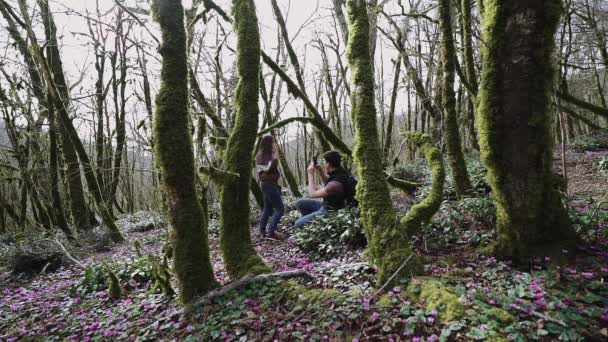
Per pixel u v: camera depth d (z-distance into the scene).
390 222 3.16
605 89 17.84
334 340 2.51
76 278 5.77
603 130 12.45
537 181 2.98
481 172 6.96
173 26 3.25
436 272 3.18
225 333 2.83
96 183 8.50
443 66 5.53
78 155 8.96
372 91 3.46
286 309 3.06
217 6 5.32
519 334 2.06
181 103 3.29
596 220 3.43
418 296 2.67
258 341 2.69
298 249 5.30
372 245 3.20
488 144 3.09
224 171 3.66
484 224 4.26
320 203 6.48
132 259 5.74
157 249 6.88
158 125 3.24
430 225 4.36
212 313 3.20
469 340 2.14
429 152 4.39
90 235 8.48
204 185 3.94
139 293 4.42
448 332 2.18
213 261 5.29
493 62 2.97
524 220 3.07
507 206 3.13
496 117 3.01
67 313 4.16
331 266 3.89
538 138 2.91
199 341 2.83
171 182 3.30
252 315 2.98
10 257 7.07
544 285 2.61
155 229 9.79
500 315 2.26
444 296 2.51
